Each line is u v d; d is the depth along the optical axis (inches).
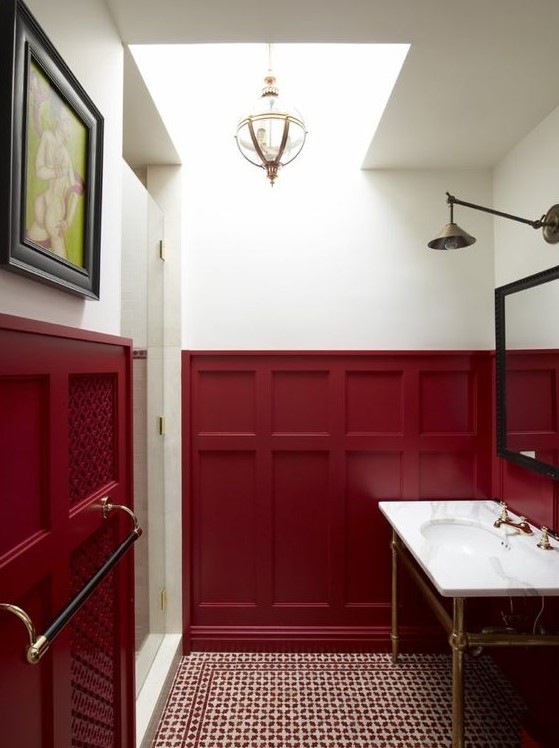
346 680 74.2
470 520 71.6
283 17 49.3
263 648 82.4
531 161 71.2
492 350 83.2
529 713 58.7
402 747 60.8
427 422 83.9
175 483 82.0
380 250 84.0
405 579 82.8
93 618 42.0
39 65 30.3
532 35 50.9
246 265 84.0
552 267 65.3
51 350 33.9
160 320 81.3
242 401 83.8
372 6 47.7
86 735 39.9
